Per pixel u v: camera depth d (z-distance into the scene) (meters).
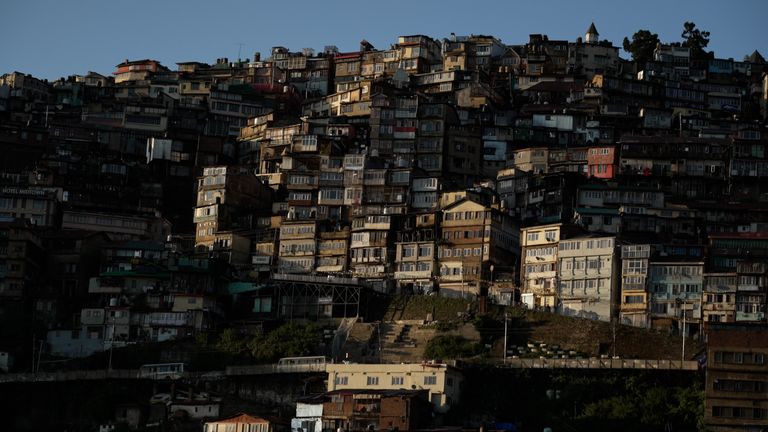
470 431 184.38
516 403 199.38
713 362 189.12
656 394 194.50
